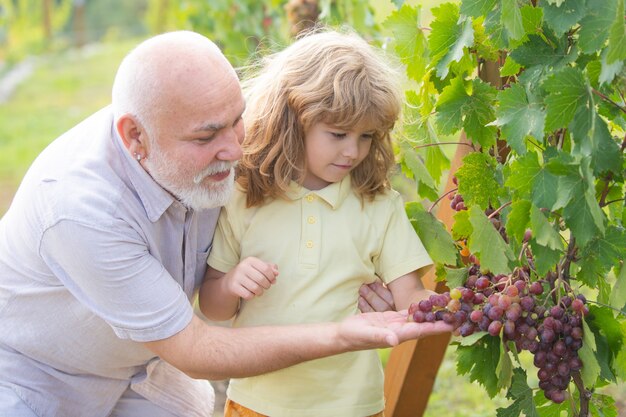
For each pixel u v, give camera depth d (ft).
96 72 54.70
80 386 9.96
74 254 8.62
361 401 9.38
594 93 7.36
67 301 9.34
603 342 8.43
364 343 8.25
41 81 52.90
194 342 8.77
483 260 8.27
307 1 15.24
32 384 9.77
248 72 10.62
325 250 9.27
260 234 9.37
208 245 9.58
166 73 8.16
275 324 9.32
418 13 9.68
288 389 9.39
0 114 44.37
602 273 8.05
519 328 8.09
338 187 9.30
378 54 9.77
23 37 63.57
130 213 8.79
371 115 8.76
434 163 10.38
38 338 9.57
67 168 8.89
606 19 7.14
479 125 9.07
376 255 9.56
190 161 8.41
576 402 9.25
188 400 10.96
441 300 8.25
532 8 8.00
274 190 9.25
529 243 8.20
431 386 11.50
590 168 7.32
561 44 7.99
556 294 8.36
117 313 8.80
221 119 8.27
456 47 8.86
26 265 9.30
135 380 10.21
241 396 9.67
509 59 8.52
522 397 8.65
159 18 59.00
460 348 8.73
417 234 9.79
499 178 9.10
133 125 8.42
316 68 8.92
